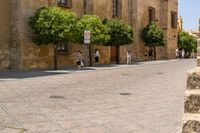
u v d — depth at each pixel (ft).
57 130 25.58
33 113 31.78
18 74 74.33
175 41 202.49
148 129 26.14
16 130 25.25
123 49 145.79
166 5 189.16
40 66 93.56
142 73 81.97
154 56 176.55
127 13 151.23
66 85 54.95
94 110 33.73
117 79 66.33
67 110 33.53
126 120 29.25
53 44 96.78
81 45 112.37
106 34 105.81
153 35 161.07
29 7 88.74
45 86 53.16
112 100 40.14
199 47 24.86
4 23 85.66
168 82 61.00
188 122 16.11
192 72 17.98
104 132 25.14
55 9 87.56
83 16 103.71
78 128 26.27
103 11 125.49
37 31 86.33
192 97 16.92
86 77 69.87
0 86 52.24
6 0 86.28
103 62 125.80
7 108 34.01
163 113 32.35
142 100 40.24
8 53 86.74
